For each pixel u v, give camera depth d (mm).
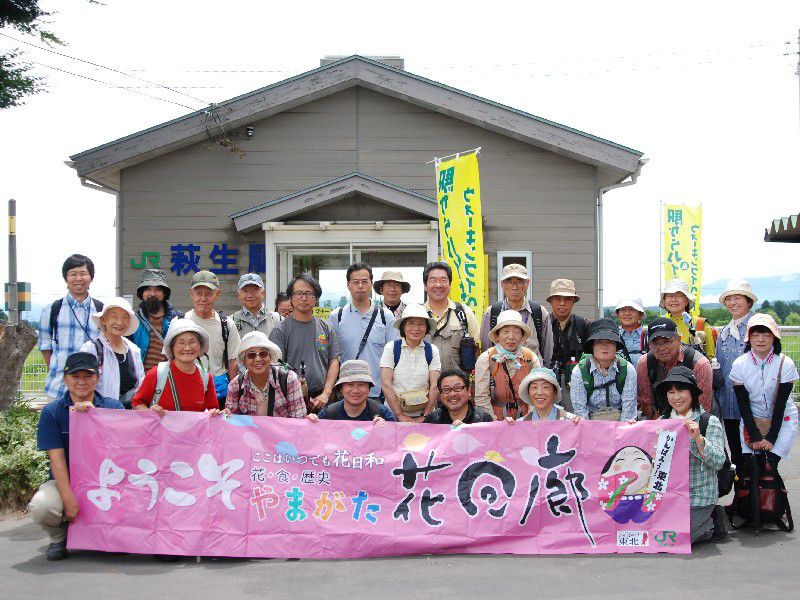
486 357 6598
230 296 12312
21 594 4797
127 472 5645
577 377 6465
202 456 5688
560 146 12086
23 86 9766
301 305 6789
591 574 5168
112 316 6027
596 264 12398
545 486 5801
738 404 6477
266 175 12484
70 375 5652
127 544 5566
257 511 5637
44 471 7090
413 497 5746
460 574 5172
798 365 13008
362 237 11922
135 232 12312
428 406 6516
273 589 4879
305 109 12562
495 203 12461
